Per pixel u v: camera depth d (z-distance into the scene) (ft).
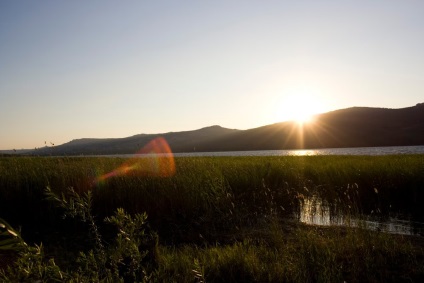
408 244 22.79
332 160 67.41
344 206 36.81
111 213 32.04
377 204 37.58
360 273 17.87
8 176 36.45
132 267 13.17
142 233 12.30
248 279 17.74
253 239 25.64
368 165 51.16
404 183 39.55
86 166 40.91
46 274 10.22
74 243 25.52
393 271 18.21
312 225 29.50
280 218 32.50
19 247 8.84
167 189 34.37
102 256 13.60
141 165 47.96
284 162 61.05
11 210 32.58
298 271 17.62
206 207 31.96
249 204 36.14
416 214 33.53
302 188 43.70
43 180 34.94
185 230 28.37
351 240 22.06
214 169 43.27
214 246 24.45
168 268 18.53
